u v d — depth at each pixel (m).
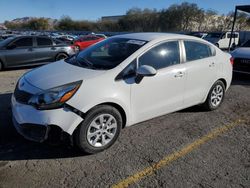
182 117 5.04
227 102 6.09
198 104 5.11
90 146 3.53
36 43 10.61
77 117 3.32
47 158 3.49
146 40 4.22
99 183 3.04
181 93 4.54
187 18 56.12
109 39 4.78
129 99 3.80
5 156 3.50
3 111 5.02
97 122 3.55
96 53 4.34
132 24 63.62
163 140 4.09
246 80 8.59
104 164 3.40
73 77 3.54
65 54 11.47
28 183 2.99
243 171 3.36
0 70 9.88
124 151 3.73
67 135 3.32
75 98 3.32
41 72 3.94
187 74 4.54
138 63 3.92
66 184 3.00
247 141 4.16
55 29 78.56
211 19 54.56
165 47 4.31
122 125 3.92
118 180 3.10
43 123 3.22
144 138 4.13
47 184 2.99
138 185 3.03
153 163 3.46
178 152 3.75
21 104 3.45
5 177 3.08
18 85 3.82
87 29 72.31
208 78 5.00
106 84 3.56
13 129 4.25
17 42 10.15
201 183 3.10
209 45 5.13
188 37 4.75
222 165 3.47
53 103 3.26
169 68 4.28
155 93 4.11
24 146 3.76
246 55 8.16
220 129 4.57
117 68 3.73
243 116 5.23
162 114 4.39
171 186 3.03
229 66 5.49
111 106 3.63
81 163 3.40
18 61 10.14
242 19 49.00
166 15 58.25
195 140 4.13
